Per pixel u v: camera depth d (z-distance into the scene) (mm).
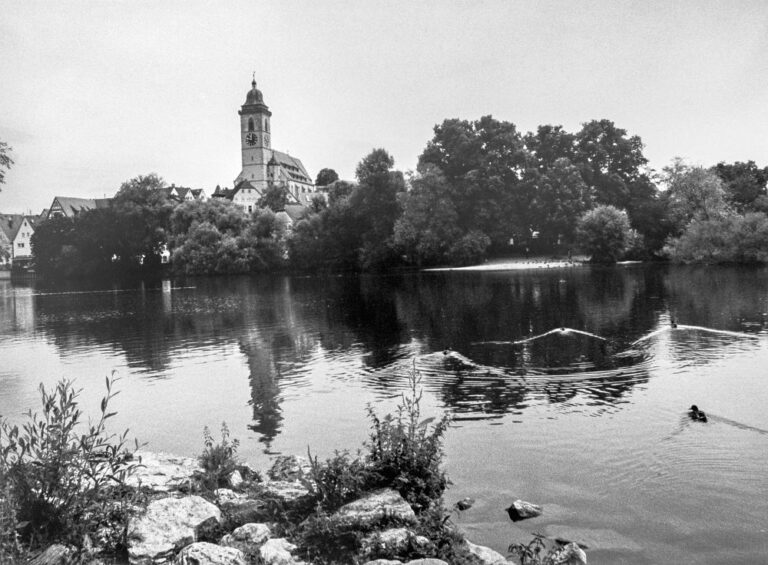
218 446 12414
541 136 116875
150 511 9203
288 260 119250
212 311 50469
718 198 93688
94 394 22312
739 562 9164
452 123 110375
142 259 133875
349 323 39312
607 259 97500
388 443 10953
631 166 114000
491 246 109562
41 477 8586
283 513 9836
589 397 18781
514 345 28375
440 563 8086
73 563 7684
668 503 11133
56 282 115500
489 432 15625
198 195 190250
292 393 21234
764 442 14211
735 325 32062
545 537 10016
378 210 113188
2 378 26016
